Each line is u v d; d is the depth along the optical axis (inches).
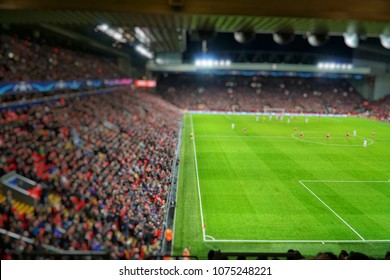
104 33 1732.3
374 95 3713.1
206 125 2468.0
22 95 1256.2
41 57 1647.4
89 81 1863.9
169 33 1664.6
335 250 717.9
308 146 1742.1
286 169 1298.0
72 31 1729.8
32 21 311.4
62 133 1163.3
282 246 730.8
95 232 676.7
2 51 1357.0
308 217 868.0
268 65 3538.4
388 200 987.9
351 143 1844.2
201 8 271.9
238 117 3075.8
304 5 272.7
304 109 3668.8
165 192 943.0
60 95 1534.2
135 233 709.3
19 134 1006.4
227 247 725.3
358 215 882.8
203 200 974.4
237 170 1278.3
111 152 1182.9
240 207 927.7
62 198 776.3
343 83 4141.2
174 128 2011.6
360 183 1138.7
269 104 3735.2
